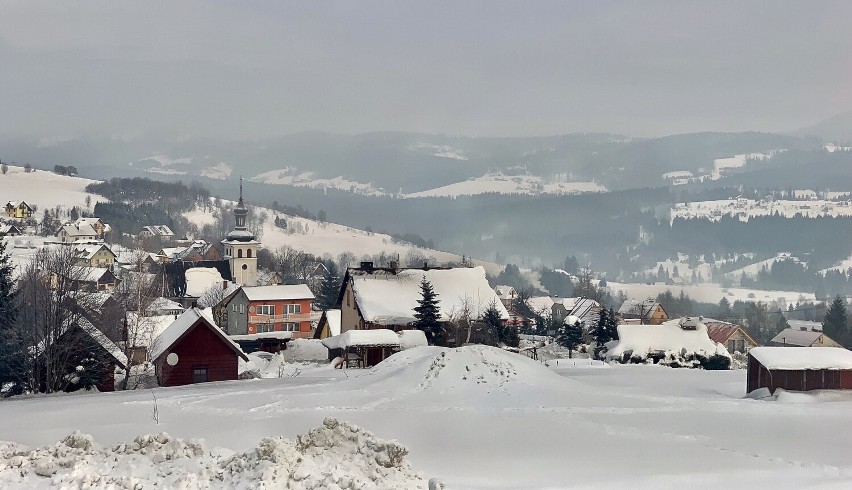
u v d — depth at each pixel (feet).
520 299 503.61
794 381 162.50
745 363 308.40
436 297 295.69
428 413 111.24
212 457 54.29
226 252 531.50
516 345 298.97
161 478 49.67
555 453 87.10
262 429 98.89
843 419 112.57
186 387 163.02
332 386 143.95
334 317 330.75
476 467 79.36
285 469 49.75
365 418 107.76
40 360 175.73
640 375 192.85
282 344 325.62
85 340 180.14
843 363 163.12
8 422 108.58
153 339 215.51
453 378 135.03
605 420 109.19
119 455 54.85
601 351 305.32
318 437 58.23
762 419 111.75
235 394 135.33
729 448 91.45
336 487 48.08
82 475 49.24
